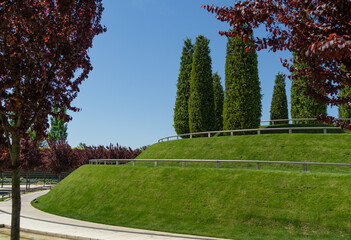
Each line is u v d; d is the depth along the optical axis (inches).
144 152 1277.1
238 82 1195.9
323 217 518.6
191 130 1328.7
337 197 544.4
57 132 2390.5
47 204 881.5
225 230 541.6
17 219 301.7
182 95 1466.5
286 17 233.1
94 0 335.9
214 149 1015.0
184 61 1504.7
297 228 514.9
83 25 327.0
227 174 684.1
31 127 334.6
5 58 286.4
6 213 770.8
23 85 300.7
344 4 202.5
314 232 500.4
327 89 273.7
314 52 170.1
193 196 652.7
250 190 615.8
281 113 1747.0
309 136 927.0
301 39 222.8
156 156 1141.7
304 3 220.5
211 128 1348.4
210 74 1358.3
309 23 231.5
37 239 500.7
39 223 631.2
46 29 310.5
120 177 815.7
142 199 697.6
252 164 888.9
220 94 1793.8
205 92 1332.4
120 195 741.3
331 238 479.5
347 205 525.0
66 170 1593.3
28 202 1018.7
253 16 237.5
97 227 594.2
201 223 577.0
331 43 161.5
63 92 342.0
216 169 716.0
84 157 1611.7
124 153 1689.2
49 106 322.0
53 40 301.3
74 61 330.6
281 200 572.1
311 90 283.1
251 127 1177.4
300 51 232.2
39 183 2091.5
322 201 545.3
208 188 660.1
